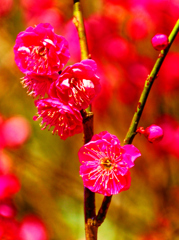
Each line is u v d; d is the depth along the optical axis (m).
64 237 0.92
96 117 0.87
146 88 0.54
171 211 0.89
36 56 0.54
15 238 0.80
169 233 0.87
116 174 0.54
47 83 0.54
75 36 0.74
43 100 0.54
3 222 0.80
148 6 0.77
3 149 0.86
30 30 0.54
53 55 0.53
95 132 0.90
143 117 0.85
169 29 0.78
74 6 0.56
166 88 0.81
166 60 0.79
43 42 0.53
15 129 0.87
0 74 0.92
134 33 0.78
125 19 0.78
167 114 0.84
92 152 0.54
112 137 0.54
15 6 0.88
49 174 0.92
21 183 0.90
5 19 0.89
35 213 0.90
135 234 0.90
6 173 0.84
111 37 0.78
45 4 0.83
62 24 0.82
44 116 0.54
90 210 0.55
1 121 0.88
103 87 0.76
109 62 0.78
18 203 0.90
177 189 0.91
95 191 0.54
